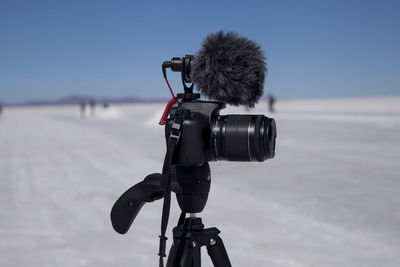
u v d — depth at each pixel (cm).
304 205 506
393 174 677
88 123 2878
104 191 619
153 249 375
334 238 387
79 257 354
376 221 432
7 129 2366
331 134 1386
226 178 697
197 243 157
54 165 888
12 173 789
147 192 163
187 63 157
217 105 153
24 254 360
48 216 484
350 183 621
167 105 165
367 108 3678
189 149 148
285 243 378
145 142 1334
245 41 150
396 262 328
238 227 428
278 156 929
